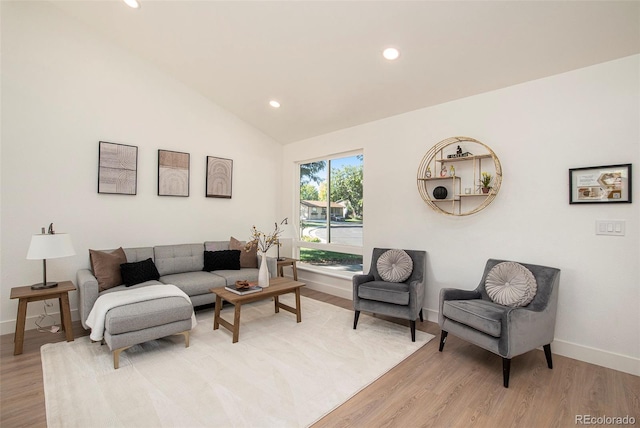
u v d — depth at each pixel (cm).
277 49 319
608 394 212
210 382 220
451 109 338
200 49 351
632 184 236
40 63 327
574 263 262
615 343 245
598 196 249
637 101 234
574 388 219
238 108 474
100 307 256
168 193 421
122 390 209
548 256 275
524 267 268
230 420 181
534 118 282
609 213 246
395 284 331
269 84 391
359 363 251
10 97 310
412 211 373
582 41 233
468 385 223
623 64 239
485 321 231
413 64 296
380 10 243
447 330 270
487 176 301
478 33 245
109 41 371
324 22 269
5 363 245
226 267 416
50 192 334
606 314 249
